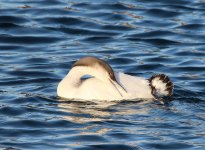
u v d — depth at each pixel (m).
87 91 21.92
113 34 29.08
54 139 18.97
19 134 19.34
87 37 28.77
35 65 25.62
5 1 32.25
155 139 18.91
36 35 28.77
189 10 31.56
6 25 29.45
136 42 28.30
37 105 21.55
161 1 32.50
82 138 19.02
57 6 31.61
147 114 20.75
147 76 25.06
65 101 21.89
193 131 19.42
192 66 25.77
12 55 26.81
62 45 27.95
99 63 21.97
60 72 25.05
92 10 31.33
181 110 21.11
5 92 22.80
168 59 26.47
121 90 21.80
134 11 31.34
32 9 31.17
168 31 29.28
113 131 19.45
